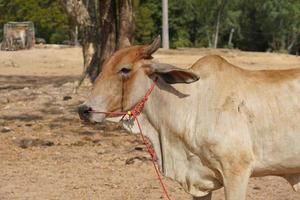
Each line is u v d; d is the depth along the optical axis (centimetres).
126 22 1450
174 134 556
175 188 785
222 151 534
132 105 554
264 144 538
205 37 5656
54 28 5397
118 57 552
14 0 5206
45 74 2316
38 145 1020
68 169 873
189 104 552
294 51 5697
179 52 3225
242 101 540
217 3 5297
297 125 536
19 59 3072
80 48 3584
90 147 1008
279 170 548
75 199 742
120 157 939
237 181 532
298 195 755
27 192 770
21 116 1265
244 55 3178
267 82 549
